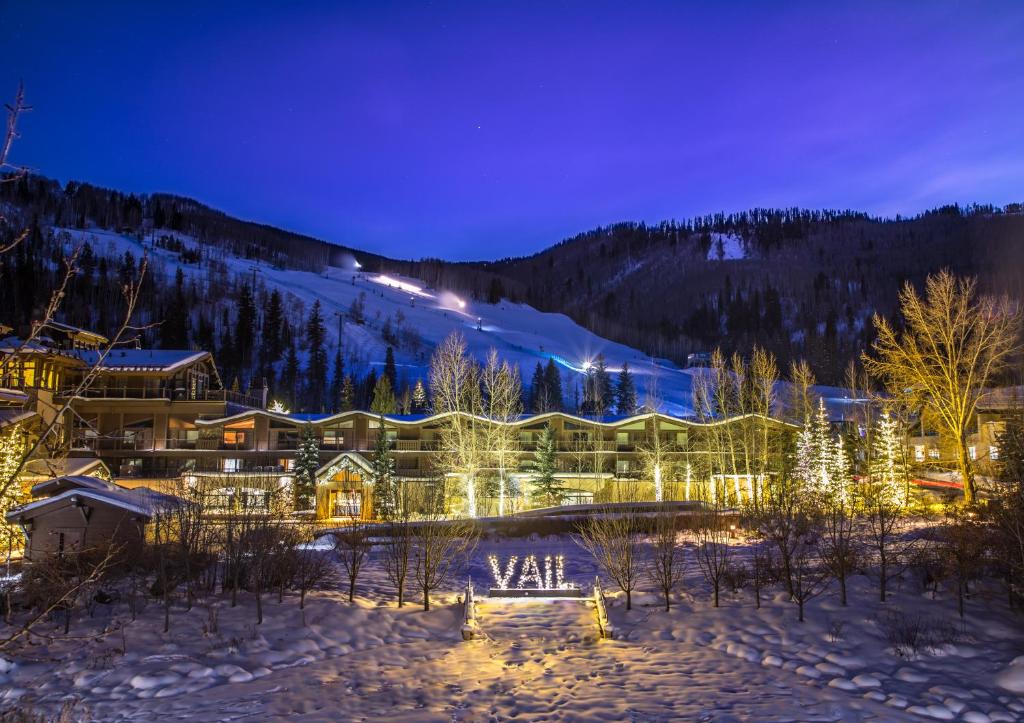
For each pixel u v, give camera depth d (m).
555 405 119.81
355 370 139.12
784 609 15.57
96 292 134.12
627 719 10.70
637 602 17.88
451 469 49.62
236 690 12.20
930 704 10.51
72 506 21.89
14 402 30.50
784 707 10.84
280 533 19.86
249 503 23.41
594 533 26.66
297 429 58.44
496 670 13.44
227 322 136.12
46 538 21.92
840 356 184.00
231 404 62.50
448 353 63.31
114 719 10.88
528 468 56.25
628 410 117.31
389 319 178.62
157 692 11.98
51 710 11.20
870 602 15.25
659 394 122.62
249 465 57.19
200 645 14.13
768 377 51.22
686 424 55.72
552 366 126.12
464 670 13.44
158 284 160.12
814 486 37.00
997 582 15.52
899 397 35.28
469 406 57.53
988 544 15.80
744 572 18.47
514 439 53.91
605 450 57.94
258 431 58.09
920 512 32.16
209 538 19.84
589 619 16.97
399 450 57.19
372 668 13.54
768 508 30.00
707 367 183.88
